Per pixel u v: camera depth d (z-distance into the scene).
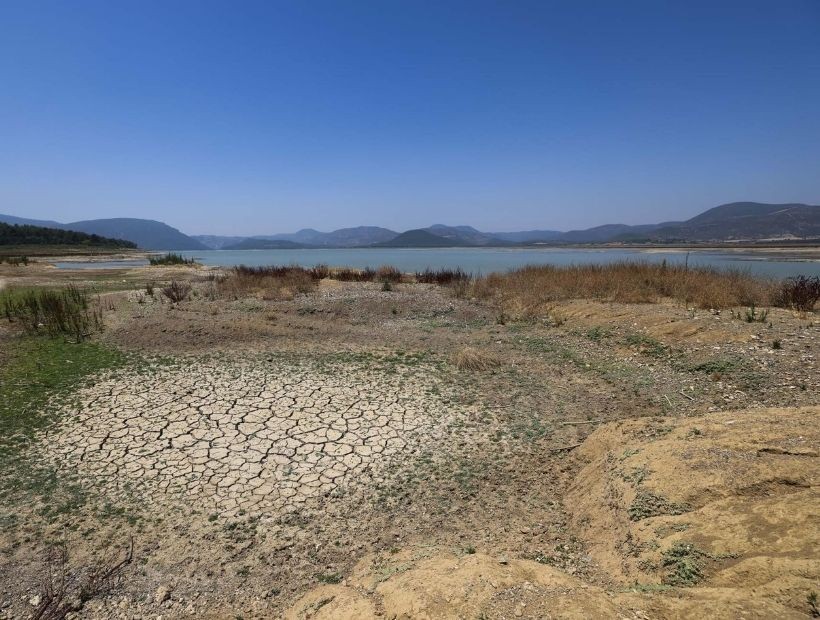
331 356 9.02
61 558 3.68
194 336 10.23
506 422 6.03
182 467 4.96
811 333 7.65
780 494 3.25
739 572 2.59
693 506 3.39
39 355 8.91
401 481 4.74
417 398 6.86
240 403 6.63
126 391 7.07
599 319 10.45
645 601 2.46
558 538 3.80
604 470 4.33
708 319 9.04
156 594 3.36
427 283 19.42
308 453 5.26
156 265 38.16
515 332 10.82
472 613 2.47
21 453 5.21
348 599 2.85
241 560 3.68
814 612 2.18
